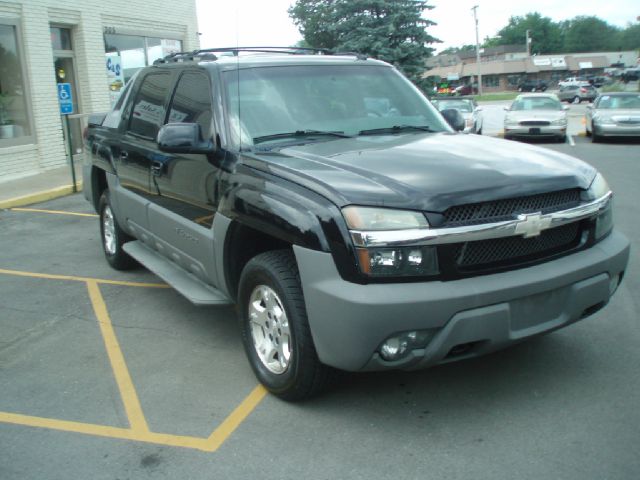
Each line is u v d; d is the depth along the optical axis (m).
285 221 3.44
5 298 5.93
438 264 3.17
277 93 4.48
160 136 4.15
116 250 6.47
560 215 3.42
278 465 3.19
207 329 5.04
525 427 3.41
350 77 4.85
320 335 3.32
